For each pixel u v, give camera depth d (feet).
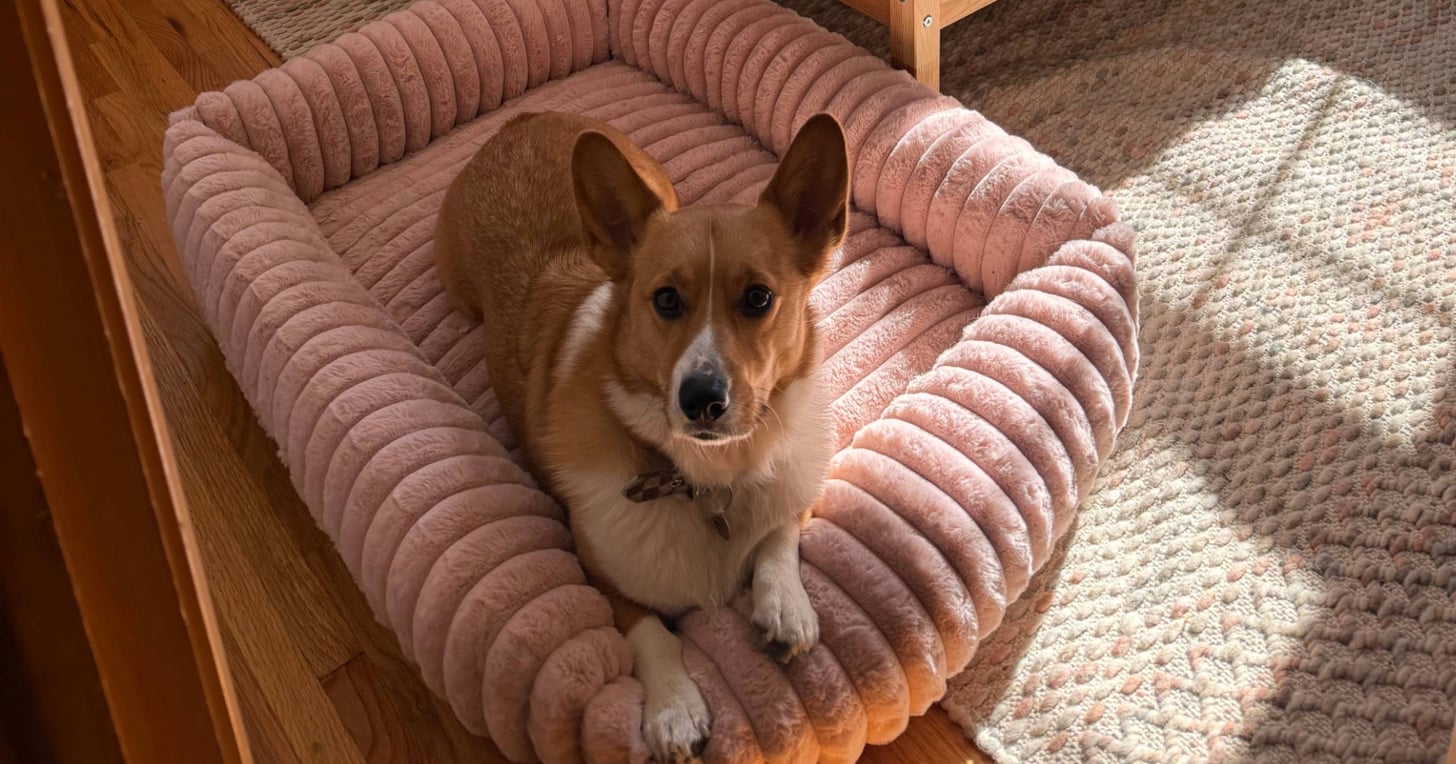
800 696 2.78
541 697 2.73
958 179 3.99
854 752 2.85
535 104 4.98
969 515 3.07
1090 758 2.96
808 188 2.92
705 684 2.81
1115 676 3.10
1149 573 3.32
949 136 4.07
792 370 3.03
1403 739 2.85
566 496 3.08
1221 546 3.36
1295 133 4.66
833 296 4.02
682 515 3.02
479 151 4.08
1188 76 4.99
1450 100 4.66
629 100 4.94
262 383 3.63
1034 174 3.90
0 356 1.17
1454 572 3.17
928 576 2.94
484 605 2.86
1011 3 5.49
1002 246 3.90
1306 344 3.90
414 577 3.00
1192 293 4.13
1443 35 4.96
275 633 3.45
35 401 1.21
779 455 3.04
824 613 2.90
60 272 1.20
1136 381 3.88
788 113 4.48
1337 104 4.74
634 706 2.74
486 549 2.98
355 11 5.95
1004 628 3.25
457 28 4.76
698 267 2.75
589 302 3.19
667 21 4.86
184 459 3.94
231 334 3.83
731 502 3.06
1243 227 4.32
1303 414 3.68
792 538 3.10
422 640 2.93
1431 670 2.97
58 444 1.24
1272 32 5.14
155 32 5.90
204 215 4.02
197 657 1.45
